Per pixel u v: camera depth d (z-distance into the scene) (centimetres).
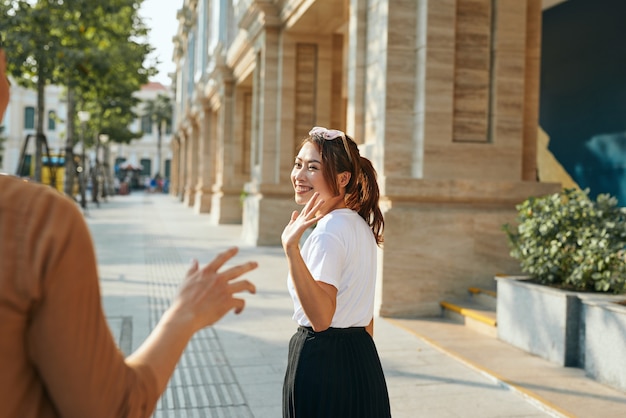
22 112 6406
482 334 644
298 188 234
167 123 8244
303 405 216
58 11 1641
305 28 1386
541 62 1183
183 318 115
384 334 643
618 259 524
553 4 1148
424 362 540
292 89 1437
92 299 98
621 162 984
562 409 416
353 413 213
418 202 750
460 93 768
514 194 757
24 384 95
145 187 7481
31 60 1636
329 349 216
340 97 1470
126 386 100
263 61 1457
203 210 2834
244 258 1246
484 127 778
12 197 95
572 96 1099
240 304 125
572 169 1099
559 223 559
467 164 762
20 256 92
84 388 95
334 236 215
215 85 2389
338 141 231
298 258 195
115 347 102
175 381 484
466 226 746
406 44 768
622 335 456
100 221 2238
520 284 582
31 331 94
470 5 768
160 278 997
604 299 496
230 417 409
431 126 750
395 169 768
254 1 1394
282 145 1440
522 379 484
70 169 2325
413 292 736
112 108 3250
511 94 774
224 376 498
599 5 1030
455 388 471
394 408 425
